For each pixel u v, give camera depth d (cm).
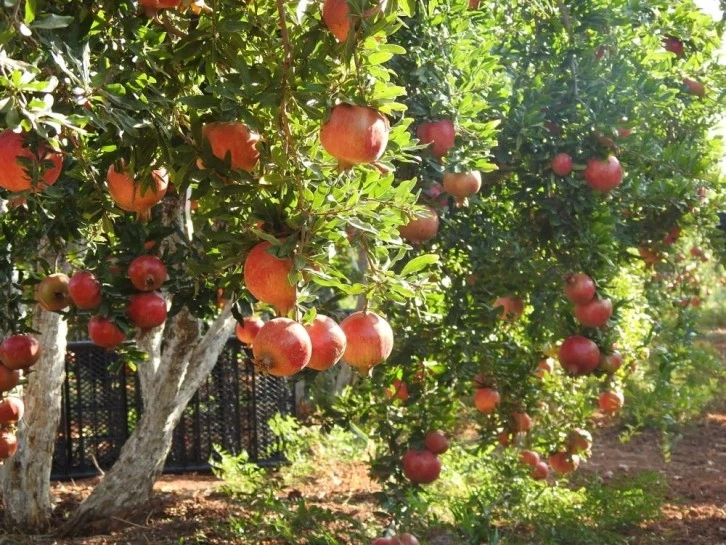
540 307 433
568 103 436
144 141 254
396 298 243
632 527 595
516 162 439
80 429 752
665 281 690
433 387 456
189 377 606
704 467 860
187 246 325
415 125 397
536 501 549
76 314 353
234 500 657
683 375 986
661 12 493
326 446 813
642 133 469
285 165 241
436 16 399
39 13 220
